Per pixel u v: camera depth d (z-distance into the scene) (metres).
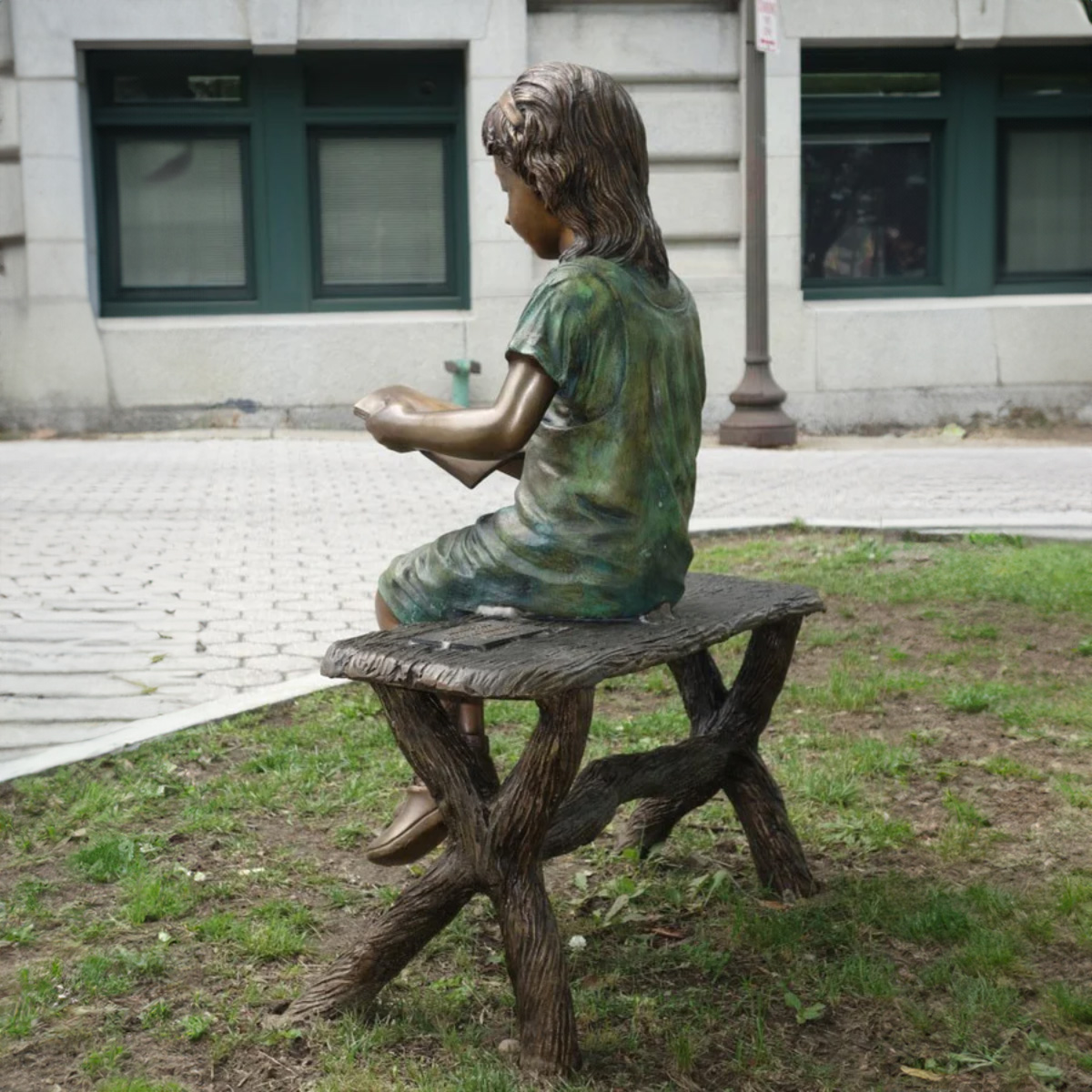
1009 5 14.31
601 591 3.03
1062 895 3.60
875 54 14.75
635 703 5.39
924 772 4.60
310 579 7.54
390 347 14.35
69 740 5.00
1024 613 6.65
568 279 2.88
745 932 3.47
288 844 4.07
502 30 13.87
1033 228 15.40
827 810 4.28
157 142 14.42
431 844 3.14
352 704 5.27
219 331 14.22
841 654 6.04
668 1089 2.81
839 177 15.12
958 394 14.80
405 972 3.32
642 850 3.91
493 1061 2.91
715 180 14.32
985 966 3.26
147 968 3.29
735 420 13.56
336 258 14.79
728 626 3.19
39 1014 3.11
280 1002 3.13
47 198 13.80
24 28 13.52
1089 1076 2.85
